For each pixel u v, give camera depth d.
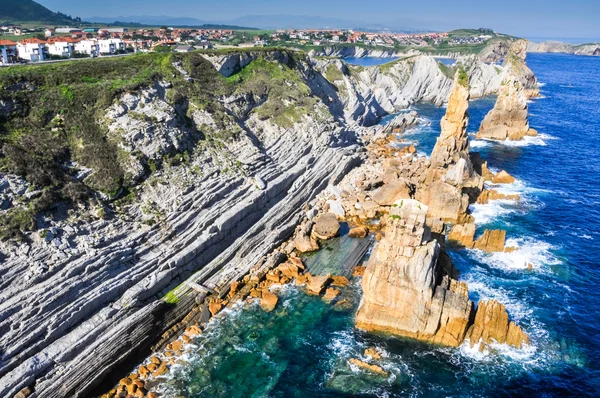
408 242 36.44
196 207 50.25
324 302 43.06
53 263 37.62
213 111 66.56
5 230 37.44
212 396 32.81
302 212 59.34
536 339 38.03
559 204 64.56
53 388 31.56
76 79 57.31
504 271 47.91
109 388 33.69
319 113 80.62
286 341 38.19
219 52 81.75
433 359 36.22
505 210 62.25
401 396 32.91
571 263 49.38
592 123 114.00
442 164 61.72
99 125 53.06
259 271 47.09
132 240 43.44
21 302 33.88
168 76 67.12
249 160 60.59
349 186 67.81
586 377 34.34
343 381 34.19
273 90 81.25
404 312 37.59
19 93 50.12
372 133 97.50
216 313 41.34
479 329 37.56
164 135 55.75
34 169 42.75
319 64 114.56
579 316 40.97
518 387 33.56
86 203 44.41
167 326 39.47
